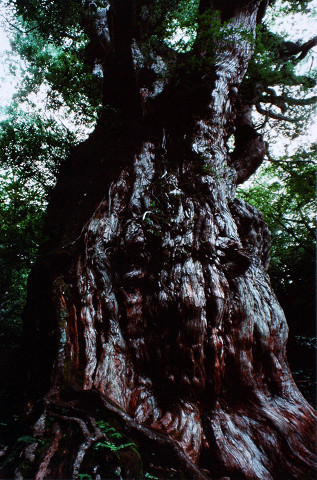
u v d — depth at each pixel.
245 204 7.02
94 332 4.53
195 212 5.93
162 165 6.81
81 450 2.95
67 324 4.46
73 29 9.79
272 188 14.66
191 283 4.93
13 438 3.53
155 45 9.29
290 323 10.84
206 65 7.62
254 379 4.68
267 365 4.91
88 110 10.28
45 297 4.98
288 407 4.60
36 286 5.27
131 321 4.76
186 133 7.18
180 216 5.71
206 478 3.25
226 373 4.66
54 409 3.57
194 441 3.90
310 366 9.05
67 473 2.80
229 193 6.98
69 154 8.83
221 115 7.59
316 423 4.53
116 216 5.86
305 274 11.20
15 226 7.00
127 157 6.96
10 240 6.88
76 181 7.62
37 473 2.80
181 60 9.42
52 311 4.61
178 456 3.35
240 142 9.84
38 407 3.67
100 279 4.98
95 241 5.36
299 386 7.42
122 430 3.44
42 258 5.44
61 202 7.41
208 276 5.14
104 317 4.71
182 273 5.02
